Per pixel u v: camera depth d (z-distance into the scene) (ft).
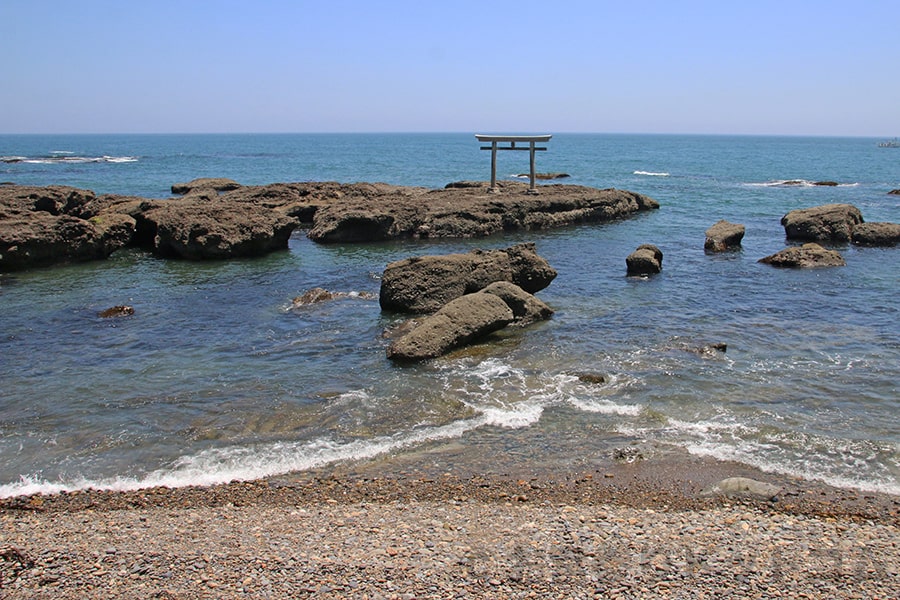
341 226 115.03
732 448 40.88
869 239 109.70
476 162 380.58
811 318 67.41
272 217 107.96
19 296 76.89
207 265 95.81
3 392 49.73
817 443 41.37
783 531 31.53
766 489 35.70
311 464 39.50
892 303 72.64
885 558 29.14
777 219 142.00
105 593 26.55
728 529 31.71
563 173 264.31
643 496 35.37
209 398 48.85
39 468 39.29
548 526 31.94
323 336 62.59
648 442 41.73
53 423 44.98
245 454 40.73
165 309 71.61
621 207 148.87
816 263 91.61
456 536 30.94
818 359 55.62
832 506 34.24
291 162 372.58
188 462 39.81
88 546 30.25
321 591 26.50
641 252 89.45
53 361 56.08
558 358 56.54
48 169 289.12
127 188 204.23
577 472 38.19
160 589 26.76
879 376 51.78
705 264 94.89
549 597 26.22
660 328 64.44
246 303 74.18
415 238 119.55
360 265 96.17
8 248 89.51
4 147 636.89
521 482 37.04
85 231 97.45
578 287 81.46
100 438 42.88
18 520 33.40
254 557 29.01
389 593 26.40
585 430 43.55
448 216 122.01
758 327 64.54
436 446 41.70
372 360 56.54
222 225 101.71
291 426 44.52
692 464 38.96
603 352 57.77
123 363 55.67
